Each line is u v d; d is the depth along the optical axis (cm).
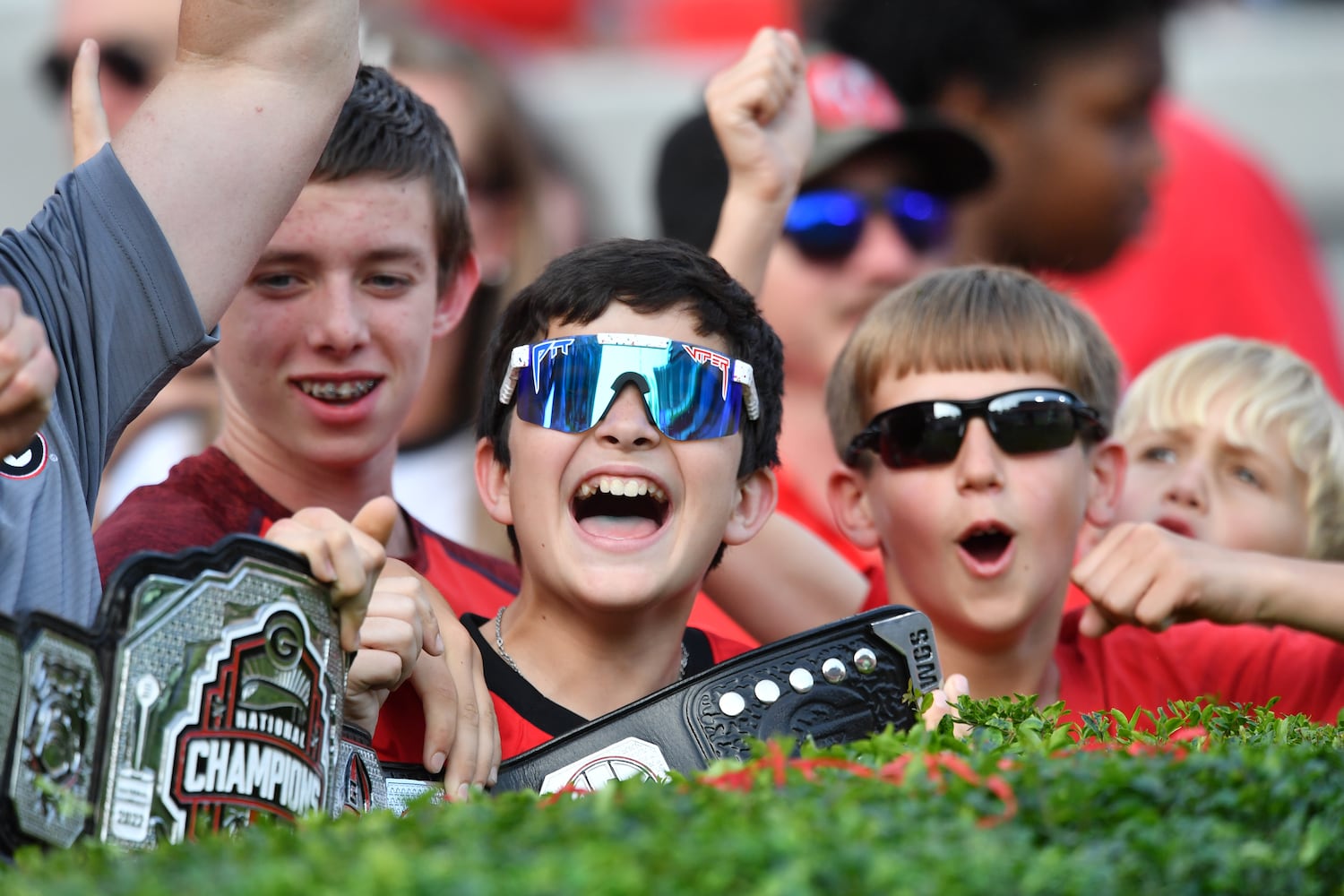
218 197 1037
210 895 586
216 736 760
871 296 2192
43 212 1031
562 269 1215
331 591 829
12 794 704
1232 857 698
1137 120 2875
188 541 1328
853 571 1712
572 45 3575
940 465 1436
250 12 1056
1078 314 1516
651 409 1145
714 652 1272
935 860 624
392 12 2986
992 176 2211
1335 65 4059
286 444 1409
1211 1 4122
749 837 622
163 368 1028
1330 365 3378
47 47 3039
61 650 727
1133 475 1788
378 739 1129
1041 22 2753
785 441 2202
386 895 570
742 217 1577
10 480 933
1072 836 723
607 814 682
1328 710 1513
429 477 2502
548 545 1160
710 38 3772
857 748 844
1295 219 3434
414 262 1423
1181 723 1028
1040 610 1460
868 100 2677
